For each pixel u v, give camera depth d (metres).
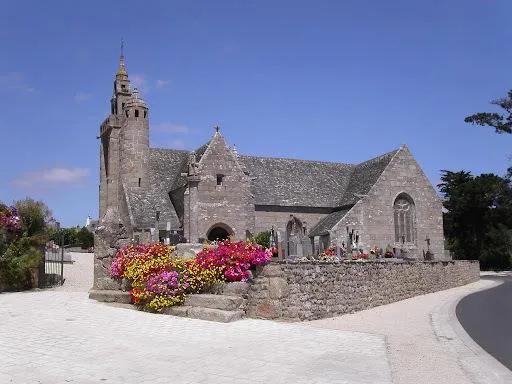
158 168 45.53
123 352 10.16
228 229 40.19
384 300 23.80
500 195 65.56
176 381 8.30
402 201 47.75
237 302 14.56
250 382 8.32
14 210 22.36
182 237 38.78
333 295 18.92
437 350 11.77
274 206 47.00
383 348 11.02
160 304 14.97
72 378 8.36
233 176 40.75
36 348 10.31
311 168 52.91
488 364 10.34
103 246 19.23
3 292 21.36
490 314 19.53
